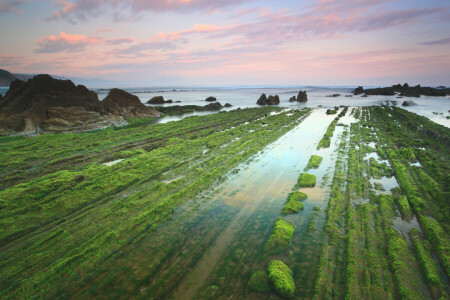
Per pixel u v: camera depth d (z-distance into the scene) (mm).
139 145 29891
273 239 12180
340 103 88875
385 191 17297
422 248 11086
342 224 13461
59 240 12266
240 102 103250
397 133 33781
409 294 8727
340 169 21438
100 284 9805
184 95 163625
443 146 27188
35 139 31719
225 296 9219
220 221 14117
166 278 10078
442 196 15227
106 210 14969
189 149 27438
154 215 14469
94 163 23328
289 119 47562
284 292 9148
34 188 16953
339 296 9016
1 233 12570
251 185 18719
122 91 56094
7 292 9352
